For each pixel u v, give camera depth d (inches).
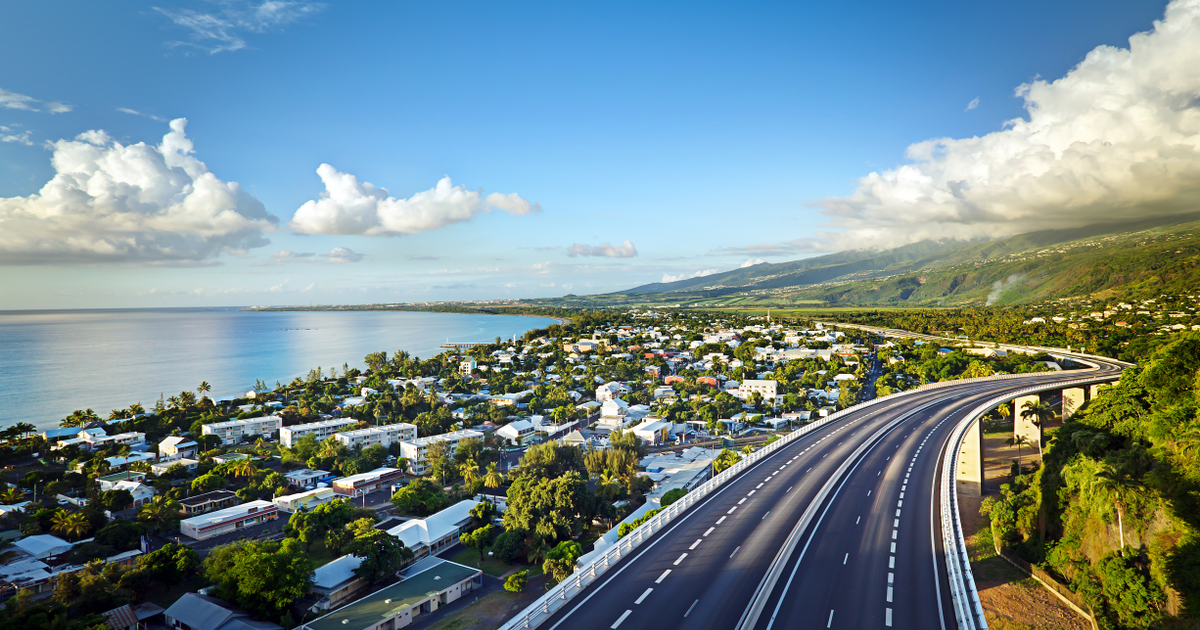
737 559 2112.5
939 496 2856.8
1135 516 2471.7
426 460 5836.6
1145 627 2256.4
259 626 2662.4
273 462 6097.4
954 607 1755.7
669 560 2111.2
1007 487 3853.3
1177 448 2623.0
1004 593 2824.8
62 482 5024.6
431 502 4387.3
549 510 3634.4
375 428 6752.0
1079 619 2561.5
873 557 2143.2
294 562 2903.5
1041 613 2618.1
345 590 3043.8
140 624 2778.1
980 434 4421.8
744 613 1707.7
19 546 3508.9
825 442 4138.8
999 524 3452.3
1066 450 3408.0
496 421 7819.9
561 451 5344.5
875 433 4379.9
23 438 6565.0
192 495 4714.6
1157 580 2277.3
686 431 7224.4
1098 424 3400.6
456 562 3558.1
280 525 4252.0
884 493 2928.2
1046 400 6737.2
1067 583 2792.8
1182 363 3112.7
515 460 6259.8
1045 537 3122.5
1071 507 2935.5
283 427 7219.5
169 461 5989.2
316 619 2674.7
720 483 3110.2
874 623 1662.2
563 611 1738.4
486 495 4594.0
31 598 2893.7
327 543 3636.8
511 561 3543.3
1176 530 2316.7
